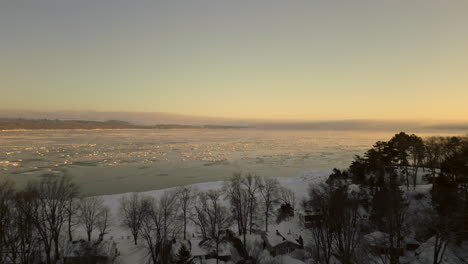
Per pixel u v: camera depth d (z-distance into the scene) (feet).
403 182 249.55
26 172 449.89
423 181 258.98
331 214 149.07
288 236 174.81
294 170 498.69
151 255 150.51
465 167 181.68
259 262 149.48
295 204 250.37
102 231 196.03
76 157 626.64
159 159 620.08
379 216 166.50
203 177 437.17
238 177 336.70
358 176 273.95
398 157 270.46
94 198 261.65
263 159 634.02
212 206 242.37
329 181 278.46
